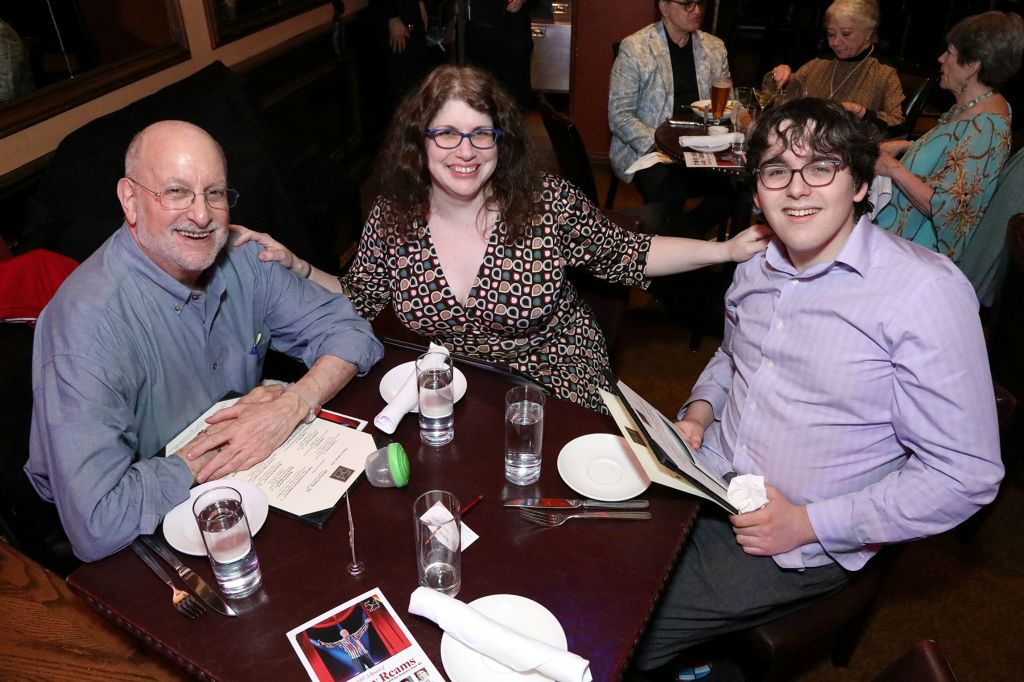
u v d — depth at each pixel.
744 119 3.12
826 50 5.87
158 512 1.19
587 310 2.00
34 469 1.37
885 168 2.57
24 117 2.14
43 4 2.21
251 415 1.36
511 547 1.15
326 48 4.24
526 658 0.91
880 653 1.92
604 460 1.33
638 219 2.01
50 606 0.93
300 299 1.69
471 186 1.65
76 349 1.28
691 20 3.44
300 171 3.00
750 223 3.23
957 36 2.43
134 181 1.34
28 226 2.02
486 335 1.88
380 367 1.62
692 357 3.22
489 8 4.49
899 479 1.29
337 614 1.03
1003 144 2.39
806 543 1.35
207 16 3.05
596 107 5.04
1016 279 1.83
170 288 1.42
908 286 1.25
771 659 1.39
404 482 1.25
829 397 1.35
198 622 1.02
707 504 1.52
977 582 2.12
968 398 1.21
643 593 1.07
